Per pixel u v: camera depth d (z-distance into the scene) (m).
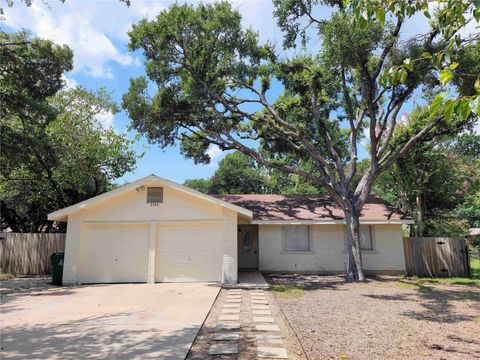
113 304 9.21
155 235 13.57
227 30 14.67
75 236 13.45
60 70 15.69
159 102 16.09
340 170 15.88
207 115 17.12
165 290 11.44
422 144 19.36
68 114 20.23
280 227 17.19
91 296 10.46
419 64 11.84
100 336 6.27
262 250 17.02
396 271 16.56
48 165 17.77
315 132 18.48
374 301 9.91
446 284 13.66
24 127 15.22
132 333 6.45
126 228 13.74
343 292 11.52
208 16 14.70
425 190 20.05
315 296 10.71
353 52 11.84
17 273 16.66
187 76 16.09
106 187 23.39
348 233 15.02
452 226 22.27
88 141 20.45
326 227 17.17
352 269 14.60
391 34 11.92
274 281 14.29
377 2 4.11
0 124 14.51
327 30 12.03
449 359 5.16
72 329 6.75
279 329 6.81
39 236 16.95
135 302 9.47
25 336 6.30
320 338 6.21
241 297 10.41
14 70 14.83
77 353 5.39
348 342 5.97
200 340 6.12
